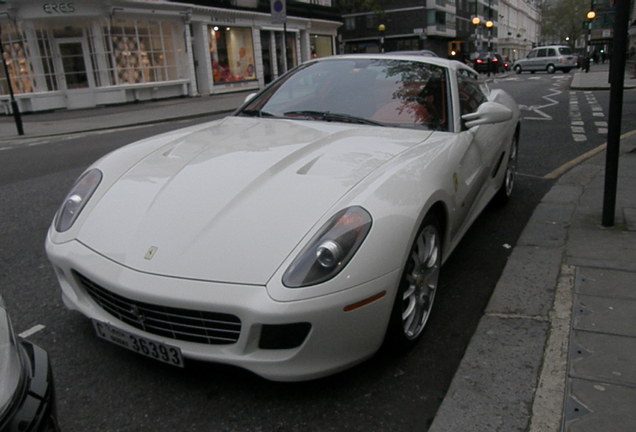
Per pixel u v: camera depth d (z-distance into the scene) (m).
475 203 3.68
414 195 2.46
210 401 2.31
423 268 2.63
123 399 2.32
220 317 2.09
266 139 3.06
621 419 2.04
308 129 3.24
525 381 2.33
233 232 2.23
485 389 2.29
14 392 1.43
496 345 2.60
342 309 2.08
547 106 13.62
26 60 19.08
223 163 2.71
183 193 2.48
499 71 41.41
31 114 19.16
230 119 3.73
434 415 2.22
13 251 4.20
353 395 2.34
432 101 3.51
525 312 2.89
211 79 25.03
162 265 2.18
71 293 2.52
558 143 8.26
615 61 3.79
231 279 2.09
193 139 3.20
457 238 3.28
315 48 35.22
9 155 9.77
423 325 2.71
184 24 23.06
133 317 2.26
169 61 22.75
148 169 2.78
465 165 3.19
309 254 2.11
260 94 4.05
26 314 3.08
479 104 4.10
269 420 2.19
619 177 5.52
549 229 4.12
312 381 2.43
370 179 2.48
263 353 2.11
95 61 19.86
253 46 27.92
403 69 3.80
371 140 3.02
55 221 2.68
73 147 10.56
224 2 25.20
